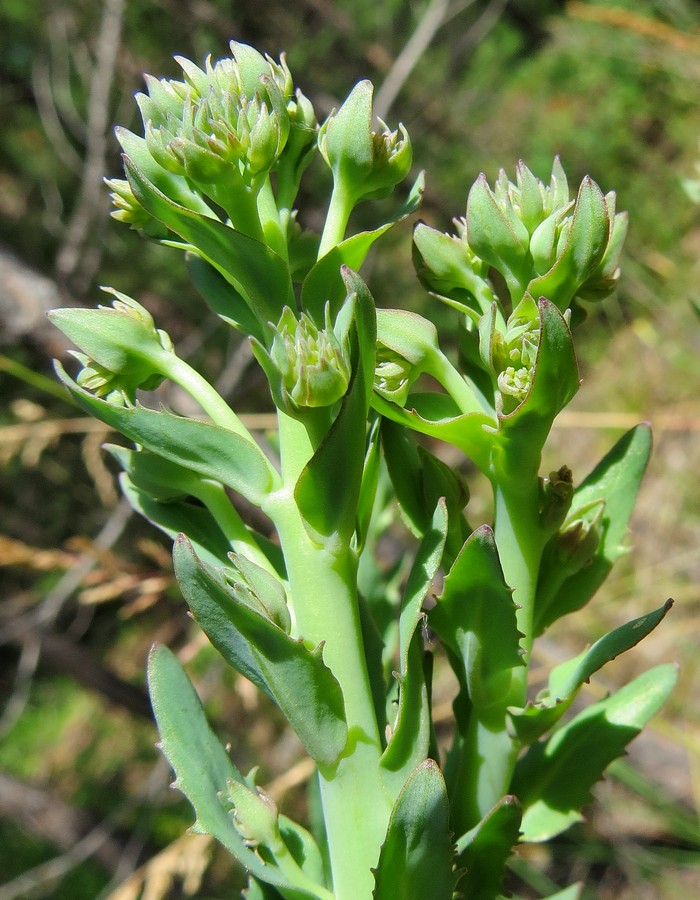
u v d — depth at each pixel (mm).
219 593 103
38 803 496
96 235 510
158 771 452
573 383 108
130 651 593
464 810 122
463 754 123
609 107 674
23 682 485
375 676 127
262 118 111
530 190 118
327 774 112
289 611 118
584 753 129
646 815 352
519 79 743
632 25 340
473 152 707
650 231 600
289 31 668
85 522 567
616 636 111
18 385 522
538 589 127
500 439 113
